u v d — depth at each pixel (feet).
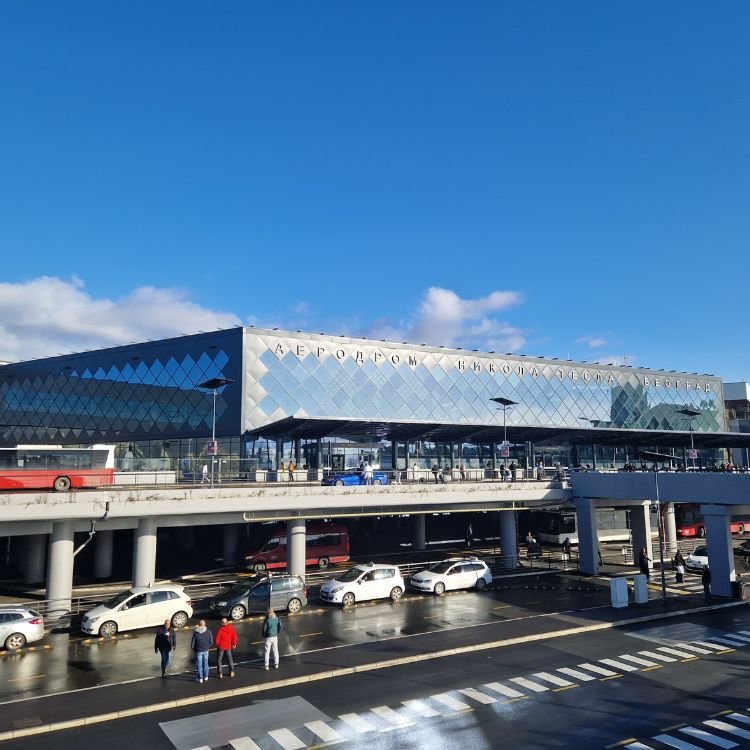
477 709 49.26
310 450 163.02
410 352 189.67
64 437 193.16
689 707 49.62
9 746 43.29
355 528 163.73
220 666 57.16
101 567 113.29
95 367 189.06
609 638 71.46
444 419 190.49
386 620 80.38
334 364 174.29
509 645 68.44
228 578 111.75
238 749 42.34
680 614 84.17
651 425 236.84
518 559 128.06
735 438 187.83
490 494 119.03
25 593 98.63
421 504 113.09
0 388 218.59
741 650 66.23
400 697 51.96
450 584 99.55
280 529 127.65
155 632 75.10
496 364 205.98
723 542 97.25
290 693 53.21
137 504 89.92
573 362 223.51
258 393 160.35
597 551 119.75
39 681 56.85
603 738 43.78
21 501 81.82
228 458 156.76
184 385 167.43
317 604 90.89
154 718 48.06
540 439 176.96
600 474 118.32
